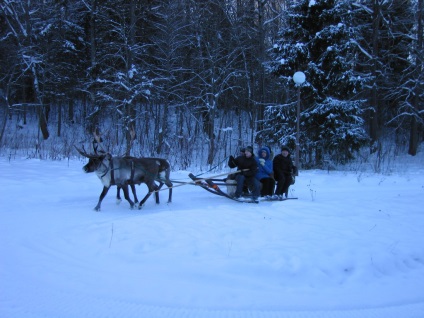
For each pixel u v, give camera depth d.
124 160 8.95
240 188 10.00
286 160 10.59
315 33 17.80
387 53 25.91
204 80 23.14
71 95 29.25
